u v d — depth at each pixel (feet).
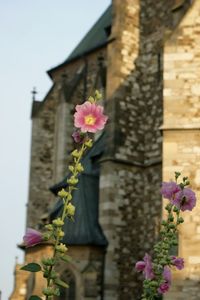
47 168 117.39
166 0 79.30
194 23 60.23
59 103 110.01
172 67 59.67
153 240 71.82
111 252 70.08
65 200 18.67
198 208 54.80
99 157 80.94
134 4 82.48
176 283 52.90
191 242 53.88
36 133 118.73
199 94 58.59
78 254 69.00
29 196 115.75
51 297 17.49
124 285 70.28
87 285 67.51
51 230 17.94
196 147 57.00
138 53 80.84
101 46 110.11
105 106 78.33
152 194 73.92
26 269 17.44
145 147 77.20
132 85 78.89
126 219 72.79
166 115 58.59
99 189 74.18
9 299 73.46
